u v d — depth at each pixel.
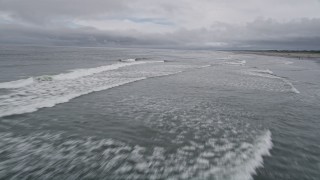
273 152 5.48
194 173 4.36
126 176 4.23
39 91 11.48
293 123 7.76
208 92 12.86
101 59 42.16
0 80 14.72
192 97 11.48
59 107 8.89
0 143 5.57
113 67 26.27
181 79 18.06
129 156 5.07
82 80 15.61
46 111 8.30
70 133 6.38
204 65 35.47
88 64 29.77
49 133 6.33
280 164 4.89
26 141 5.75
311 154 5.47
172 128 7.00
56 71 20.55
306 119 8.24
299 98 11.69
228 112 8.91
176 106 9.66
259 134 6.63
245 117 8.30
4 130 6.42
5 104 8.88
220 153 5.31
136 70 24.30
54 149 5.35
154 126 7.12
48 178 4.12
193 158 5.03
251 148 5.64
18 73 18.41
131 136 6.28
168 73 22.17
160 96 11.55
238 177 4.25
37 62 29.59
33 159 4.83
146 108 9.22
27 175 4.20
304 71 28.81
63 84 13.73
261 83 16.55
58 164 4.64
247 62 47.59
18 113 7.88
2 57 35.38
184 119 7.91
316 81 19.14
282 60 58.41
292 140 6.30
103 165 4.64
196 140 6.10
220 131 6.82
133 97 11.14
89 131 6.57
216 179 4.15
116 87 13.60
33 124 6.97
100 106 9.30
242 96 11.89
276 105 10.12
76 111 8.49
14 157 4.89
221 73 23.30
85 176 4.21
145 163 4.75
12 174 4.22
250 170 4.54
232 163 4.82
